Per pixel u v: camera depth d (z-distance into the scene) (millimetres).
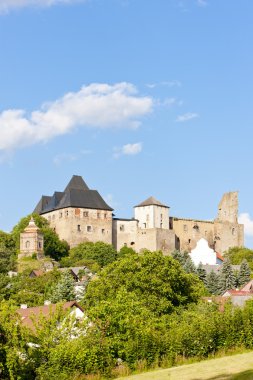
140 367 62875
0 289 137375
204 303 93938
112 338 64375
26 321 83188
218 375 55375
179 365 63906
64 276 146000
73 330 67000
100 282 95500
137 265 95938
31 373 60719
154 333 65625
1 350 59281
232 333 69188
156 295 92312
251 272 188125
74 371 60969
